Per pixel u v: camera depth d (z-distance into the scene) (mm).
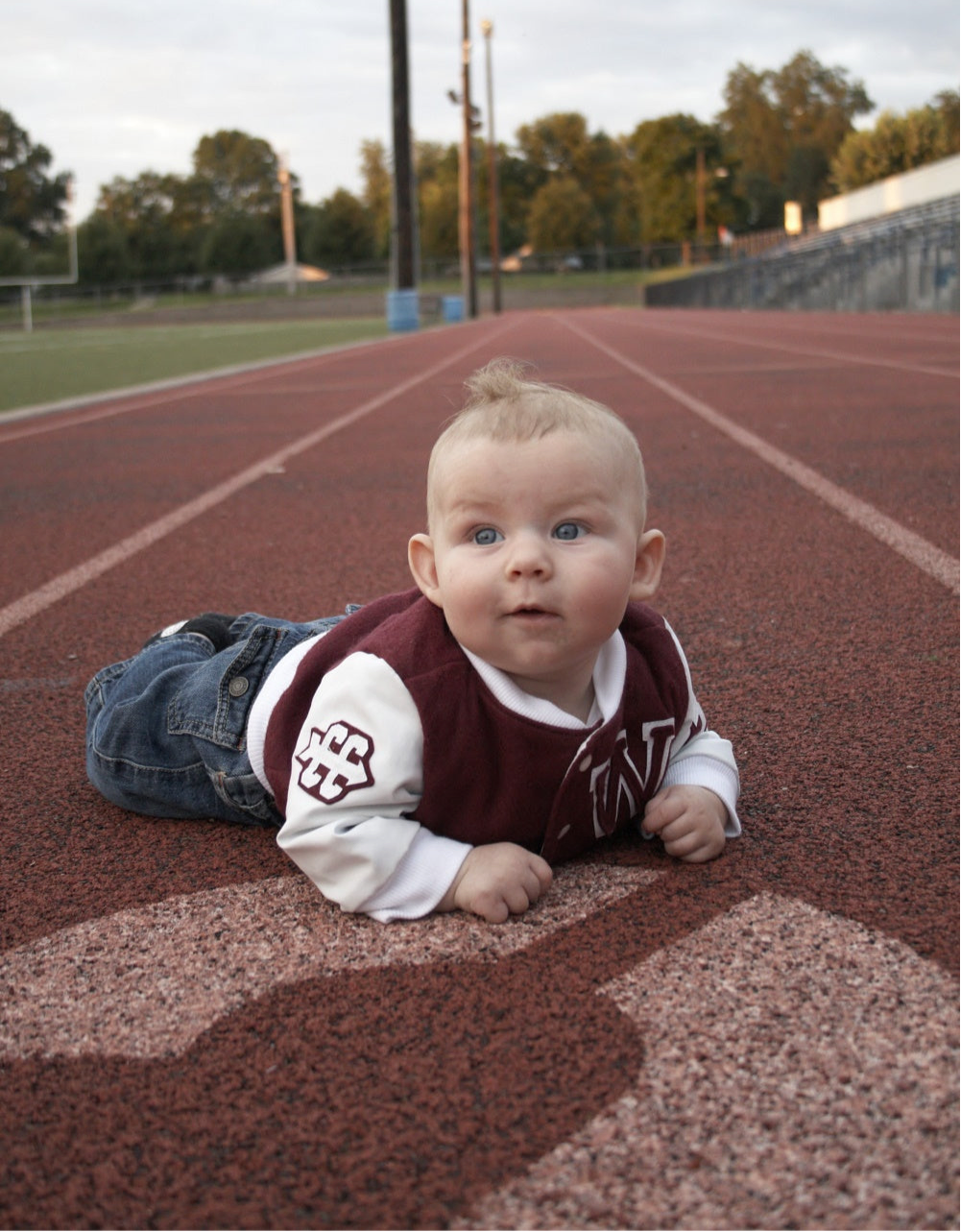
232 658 1823
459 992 1356
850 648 2725
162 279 78688
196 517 4934
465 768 1536
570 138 87250
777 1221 989
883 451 5797
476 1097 1167
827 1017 1268
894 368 10945
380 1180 1062
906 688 2422
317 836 1516
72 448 7520
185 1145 1126
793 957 1392
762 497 4754
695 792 1682
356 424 8352
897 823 1778
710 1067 1191
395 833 1522
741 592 3305
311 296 69375
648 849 1734
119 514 5078
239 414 9500
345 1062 1236
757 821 1815
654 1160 1066
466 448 1437
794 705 2354
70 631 3207
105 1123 1164
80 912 1622
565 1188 1038
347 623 1700
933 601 3111
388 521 4645
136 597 3555
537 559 1385
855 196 47375
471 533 1442
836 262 36344
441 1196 1037
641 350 15852
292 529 4562
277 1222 1020
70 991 1412
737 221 82188
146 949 1504
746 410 7879
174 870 1747
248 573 3812
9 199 85938
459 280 76812
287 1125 1144
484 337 23984
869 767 2010
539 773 1529
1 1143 1143
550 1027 1273
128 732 1873
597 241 79500
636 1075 1185
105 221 77000
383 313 60062
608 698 1571
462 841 1604
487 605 1421
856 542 3875
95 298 74750
